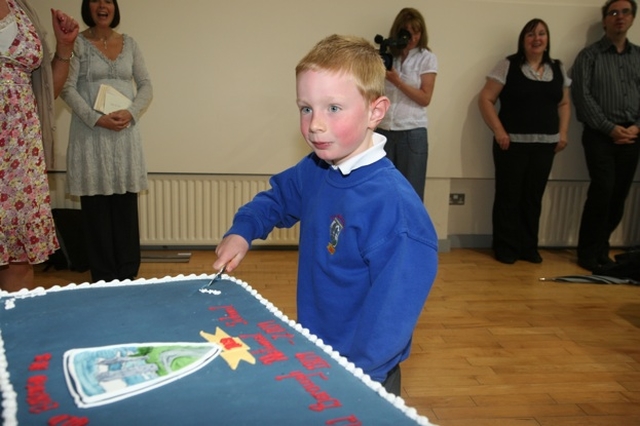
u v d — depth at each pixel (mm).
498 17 4031
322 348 828
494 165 4184
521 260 4105
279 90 3955
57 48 2188
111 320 898
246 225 1180
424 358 2453
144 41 3783
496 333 2746
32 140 1887
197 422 624
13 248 1910
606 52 3891
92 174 2984
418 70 3643
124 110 2994
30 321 886
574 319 2957
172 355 778
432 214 4262
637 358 2504
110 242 3135
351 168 1030
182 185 3990
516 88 3867
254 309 960
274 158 4035
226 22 3834
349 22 3930
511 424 1954
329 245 1054
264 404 667
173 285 1070
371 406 671
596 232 3947
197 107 3904
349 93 932
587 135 3957
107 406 651
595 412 2049
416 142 3680
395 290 926
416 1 3945
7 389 678
